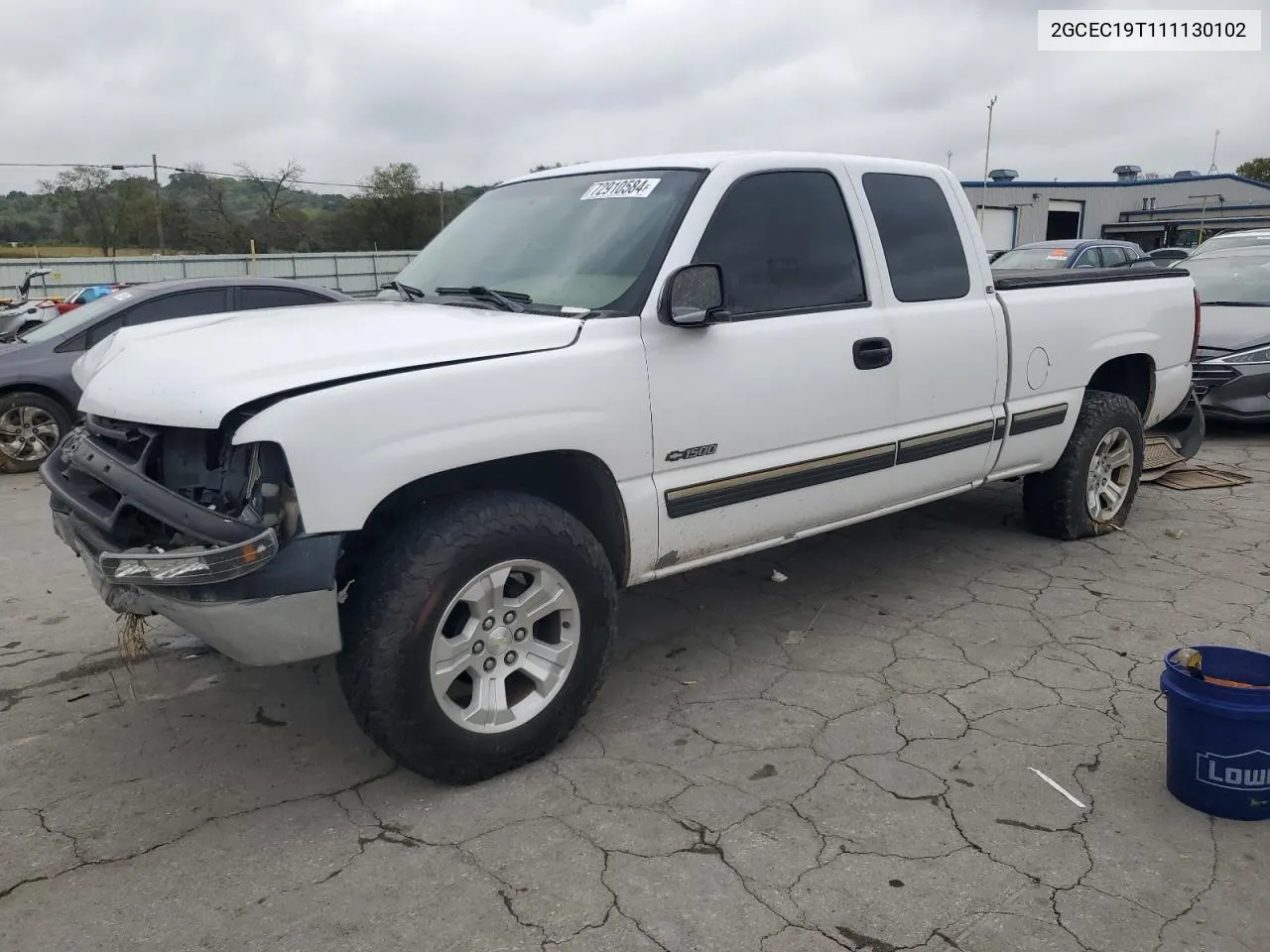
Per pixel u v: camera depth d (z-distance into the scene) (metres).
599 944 2.48
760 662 4.16
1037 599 4.82
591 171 4.20
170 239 59.41
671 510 3.57
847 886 2.70
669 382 3.48
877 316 4.17
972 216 4.76
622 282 3.52
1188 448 7.04
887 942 2.48
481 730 3.16
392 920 2.58
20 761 3.44
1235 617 4.55
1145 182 48.84
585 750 3.45
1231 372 8.39
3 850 2.91
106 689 4.01
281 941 2.51
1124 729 3.55
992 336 4.66
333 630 2.85
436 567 2.95
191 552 2.68
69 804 3.16
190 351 3.08
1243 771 2.92
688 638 4.45
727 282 3.71
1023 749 3.41
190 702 3.88
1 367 8.41
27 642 4.54
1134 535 5.82
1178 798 3.08
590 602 3.33
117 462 2.99
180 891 2.71
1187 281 5.95
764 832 2.94
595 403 3.28
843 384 4.02
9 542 6.26
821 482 4.04
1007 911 2.59
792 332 3.84
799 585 5.08
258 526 2.74
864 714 3.68
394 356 2.95
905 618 4.62
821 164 4.13
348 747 3.51
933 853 2.84
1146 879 2.71
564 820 3.02
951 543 5.69
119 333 3.70
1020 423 4.91
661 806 3.09
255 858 2.85
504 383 3.07
